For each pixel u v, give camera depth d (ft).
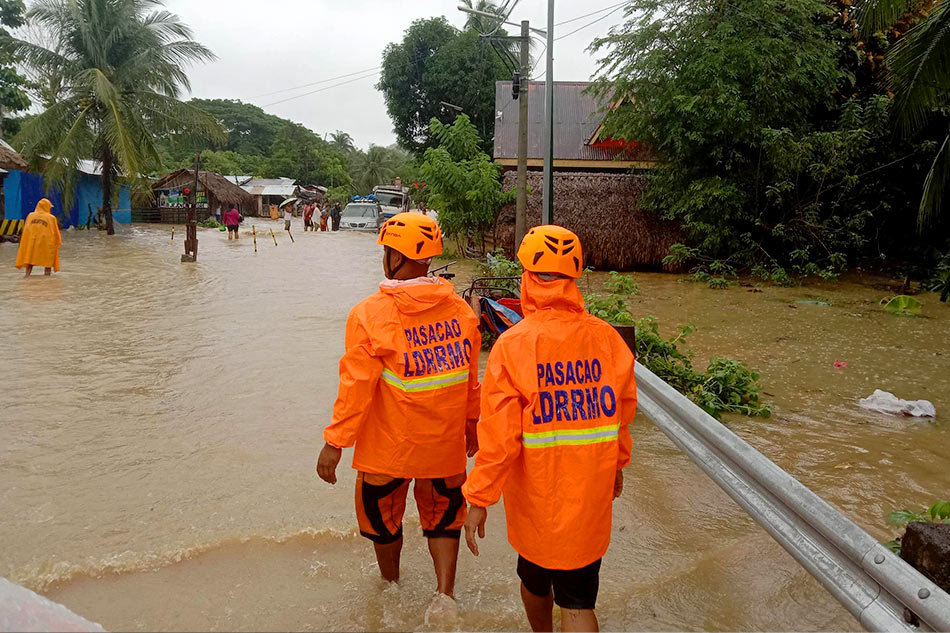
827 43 55.26
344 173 279.90
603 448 8.62
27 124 85.87
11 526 12.75
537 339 8.52
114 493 14.25
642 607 10.84
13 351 26.30
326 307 37.22
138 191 105.91
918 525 10.03
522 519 8.69
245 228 127.54
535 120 82.94
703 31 56.13
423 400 10.02
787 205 57.47
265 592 10.87
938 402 23.16
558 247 8.71
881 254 57.31
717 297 46.14
